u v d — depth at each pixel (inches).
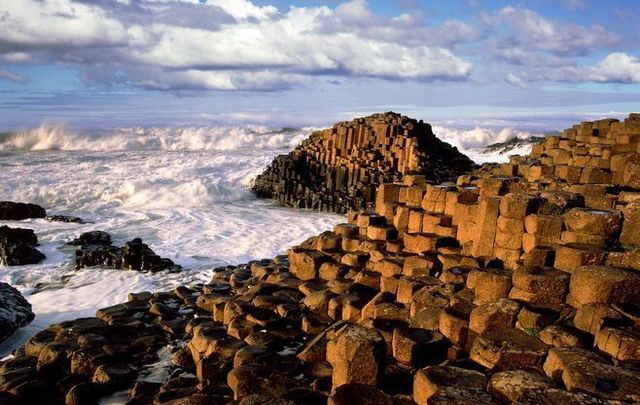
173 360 401.4
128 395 360.8
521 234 379.9
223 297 505.4
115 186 1362.0
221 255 834.2
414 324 340.5
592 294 285.6
